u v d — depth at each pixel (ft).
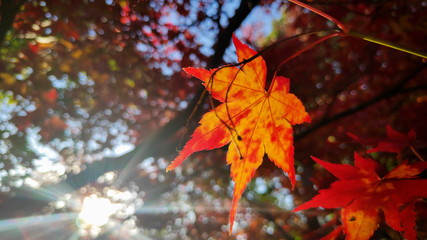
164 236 46.03
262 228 40.78
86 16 15.38
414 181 3.61
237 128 3.64
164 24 15.57
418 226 4.80
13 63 17.06
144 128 27.22
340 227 4.29
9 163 20.57
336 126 24.17
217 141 3.64
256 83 3.55
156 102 24.43
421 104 18.89
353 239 3.68
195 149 3.54
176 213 44.32
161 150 20.15
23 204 21.75
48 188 21.99
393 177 3.74
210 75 3.58
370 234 3.65
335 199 3.84
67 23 15.53
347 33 2.64
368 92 23.86
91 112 23.49
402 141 5.08
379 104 22.66
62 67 18.47
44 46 16.61
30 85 18.06
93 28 16.31
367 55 20.75
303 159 24.16
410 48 2.53
